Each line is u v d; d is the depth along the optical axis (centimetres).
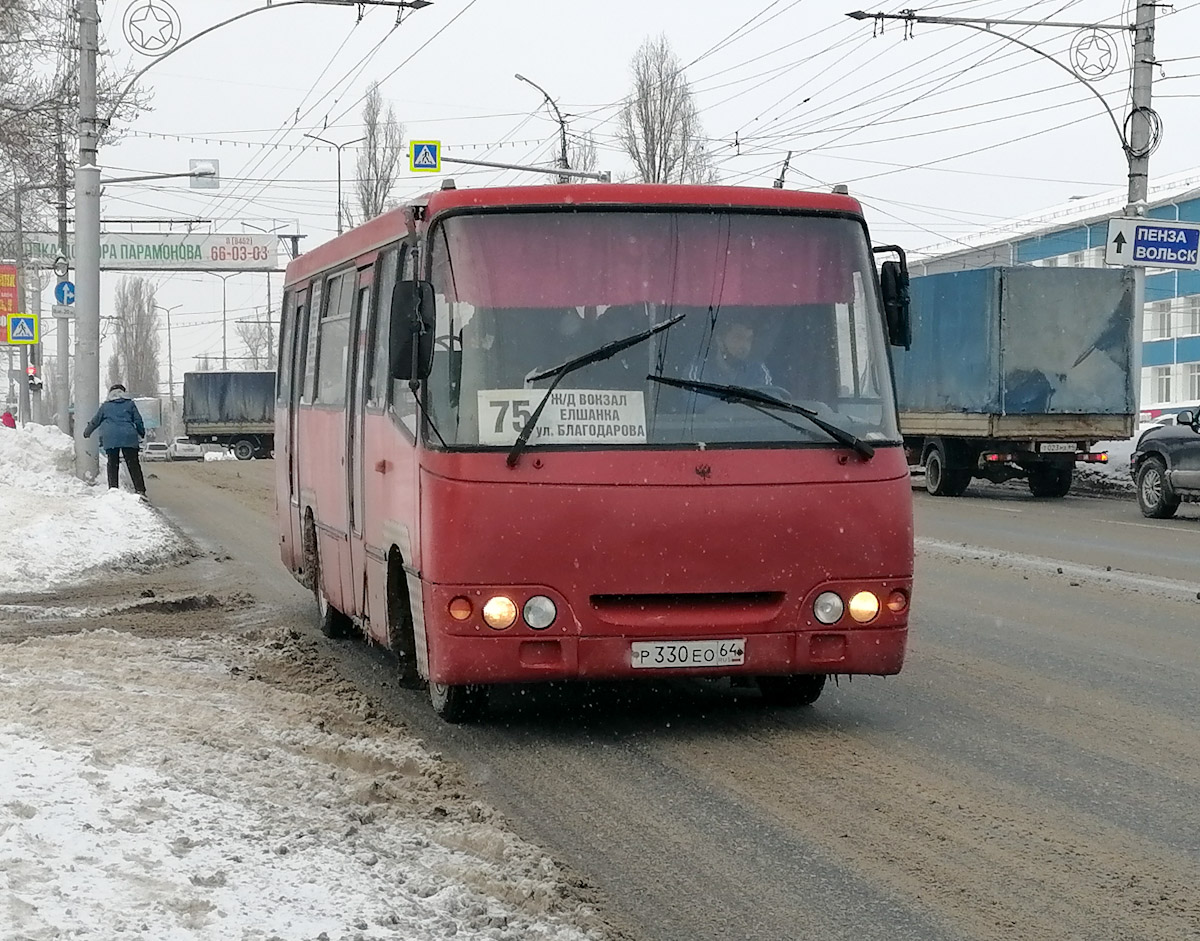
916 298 3148
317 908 488
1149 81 2845
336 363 1138
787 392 825
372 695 974
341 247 1137
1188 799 701
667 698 955
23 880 472
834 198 864
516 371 807
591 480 796
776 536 808
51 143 3145
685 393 815
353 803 657
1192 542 1975
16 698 814
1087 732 848
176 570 1764
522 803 705
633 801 707
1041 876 589
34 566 1666
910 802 700
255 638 1193
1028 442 2927
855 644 820
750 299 834
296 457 1331
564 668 795
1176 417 2423
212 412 6581
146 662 1014
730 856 619
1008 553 1838
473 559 790
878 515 822
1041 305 2905
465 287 816
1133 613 1322
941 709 916
